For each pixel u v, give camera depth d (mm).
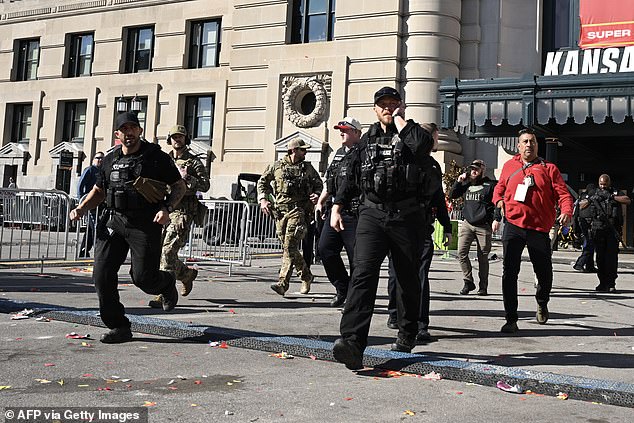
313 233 10039
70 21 30297
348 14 23938
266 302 7656
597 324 6688
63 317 5953
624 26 17328
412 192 4551
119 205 5035
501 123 16906
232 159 26000
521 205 6059
